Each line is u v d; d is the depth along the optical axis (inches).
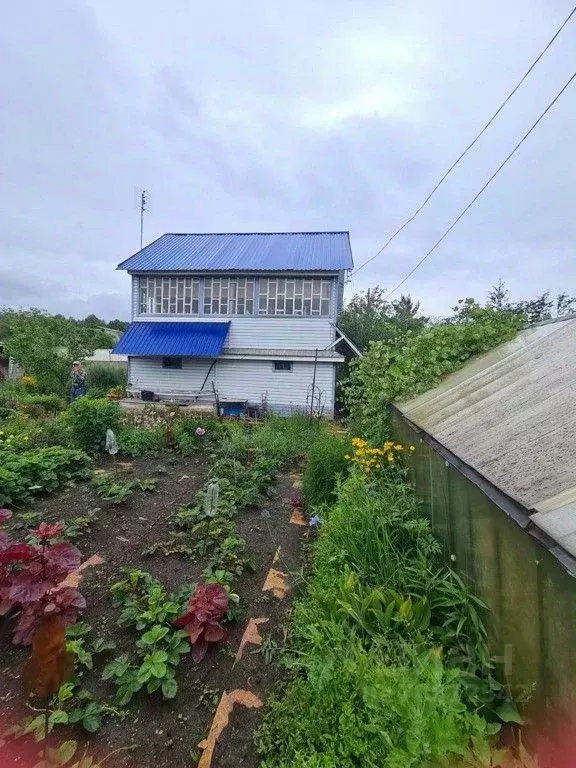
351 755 70.1
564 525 59.9
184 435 325.7
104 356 1200.2
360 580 120.5
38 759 78.9
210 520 181.5
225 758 80.5
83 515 185.6
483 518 91.0
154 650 103.6
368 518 136.3
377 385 255.0
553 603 60.7
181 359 670.5
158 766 79.9
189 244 748.6
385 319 885.2
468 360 242.4
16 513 188.4
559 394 114.8
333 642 92.9
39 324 725.9
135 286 681.6
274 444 331.9
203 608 111.0
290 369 652.1
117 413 323.6
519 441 97.8
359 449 202.8
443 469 122.5
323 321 642.2
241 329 661.3
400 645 88.7
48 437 281.4
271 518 202.5
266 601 132.5
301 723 80.3
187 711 92.0
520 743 65.2
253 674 101.8
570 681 56.1
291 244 722.8
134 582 130.6
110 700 93.1
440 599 103.9
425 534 133.6
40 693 82.0
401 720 67.1
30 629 106.4
